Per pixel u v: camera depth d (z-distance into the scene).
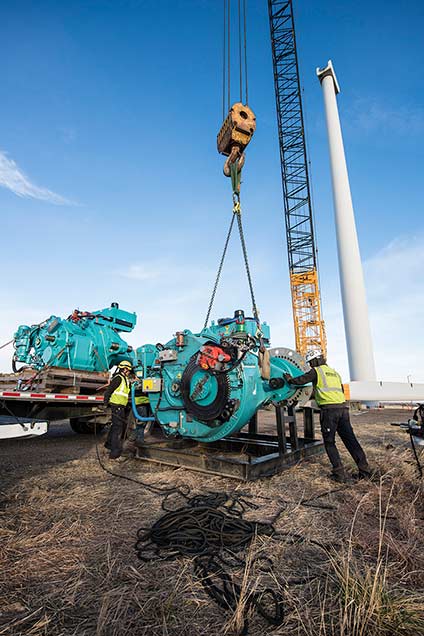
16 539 2.61
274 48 26.84
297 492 3.76
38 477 4.36
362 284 18.47
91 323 7.89
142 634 1.66
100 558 2.38
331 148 19.95
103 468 4.81
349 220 19.02
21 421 3.91
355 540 2.58
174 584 2.08
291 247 27.62
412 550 2.38
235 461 4.21
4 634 1.66
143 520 3.04
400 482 3.89
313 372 4.50
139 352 5.87
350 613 1.70
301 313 27.06
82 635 1.67
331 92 20.47
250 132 5.24
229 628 1.70
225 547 2.49
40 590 2.03
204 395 4.46
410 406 17.52
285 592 1.95
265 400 4.84
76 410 7.12
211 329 5.67
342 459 5.15
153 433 7.54
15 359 7.46
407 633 1.63
